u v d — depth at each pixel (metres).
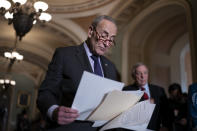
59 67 1.37
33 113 16.83
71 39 9.73
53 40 10.83
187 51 9.18
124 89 3.05
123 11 7.50
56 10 8.55
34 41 11.34
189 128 2.78
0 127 14.37
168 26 7.75
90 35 1.55
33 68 16.59
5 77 15.35
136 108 1.32
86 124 1.28
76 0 8.06
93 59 1.56
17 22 5.59
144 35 8.01
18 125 13.08
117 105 1.22
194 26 4.98
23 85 17.66
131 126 1.38
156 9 6.76
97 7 8.12
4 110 14.90
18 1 5.36
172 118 3.10
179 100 3.92
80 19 8.92
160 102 2.98
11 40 11.05
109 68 1.66
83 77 1.08
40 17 6.08
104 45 1.50
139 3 7.04
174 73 8.32
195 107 2.71
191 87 2.86
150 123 2.77
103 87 1.14
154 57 8.02
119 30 8.30
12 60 8.43
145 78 2.99
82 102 1.11
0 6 5.48
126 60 7.64
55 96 1.34
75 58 1.44
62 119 1.03
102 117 1.23
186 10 5.34
